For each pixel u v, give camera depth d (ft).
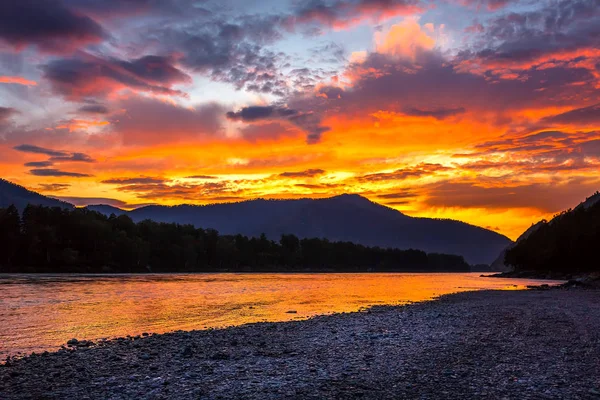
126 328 99.45
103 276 422.41
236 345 72.95
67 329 97.35
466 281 416.46
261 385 46.96
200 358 62.23
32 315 119.85
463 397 41.01
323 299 182.80
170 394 44.24
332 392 43.80
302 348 69.41
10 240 470.80
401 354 62.59
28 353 71.20
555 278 507.30
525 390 42.78
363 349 67.46
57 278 351.67
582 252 467.11
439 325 94.17
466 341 72.43
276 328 93.61
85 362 60.54
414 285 322.34
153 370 55.06
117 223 623.77
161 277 424.05
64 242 531.91
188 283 301.43
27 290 210.18
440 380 47.34
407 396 41.81
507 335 78.43
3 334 90.48
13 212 500.33
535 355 60.03
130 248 570.87
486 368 52.47
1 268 455.22
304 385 46.62
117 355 64.90
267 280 381.40
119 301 160.66
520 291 228.22
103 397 43.70
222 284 293.84
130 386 47.47
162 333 91.76
